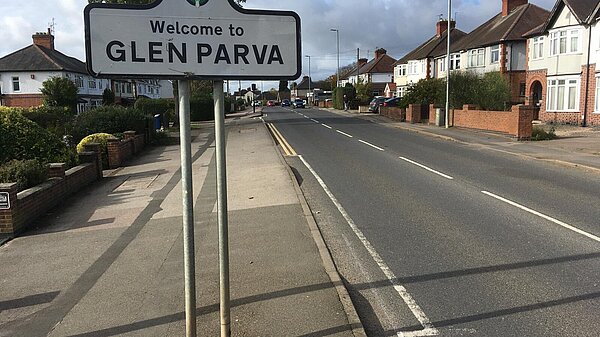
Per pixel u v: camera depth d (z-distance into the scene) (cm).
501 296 469
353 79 9288
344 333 389
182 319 433
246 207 856
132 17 305
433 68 5194
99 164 1266
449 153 1600
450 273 533
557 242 633
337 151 1692
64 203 963
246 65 320
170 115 3444
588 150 1557
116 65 306
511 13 4050
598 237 652
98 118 1964
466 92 2689
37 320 445
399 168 1285
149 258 609
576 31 2636
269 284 496
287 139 2178
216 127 325
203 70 314
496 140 1947
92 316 447
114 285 521
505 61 3669
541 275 519
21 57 5119
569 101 2700
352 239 668
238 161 1455
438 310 445
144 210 887
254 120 3884
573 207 827
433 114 2909
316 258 573
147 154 1816
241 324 409
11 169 866
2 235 722
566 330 399
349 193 977
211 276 526
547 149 1623
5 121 1128
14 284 538
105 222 806
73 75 5228
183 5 310
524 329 403
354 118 3788
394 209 834
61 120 2319
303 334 389
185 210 313
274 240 652
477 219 756
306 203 873
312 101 9856
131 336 404
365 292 490
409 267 555
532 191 968
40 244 691
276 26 322
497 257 580
